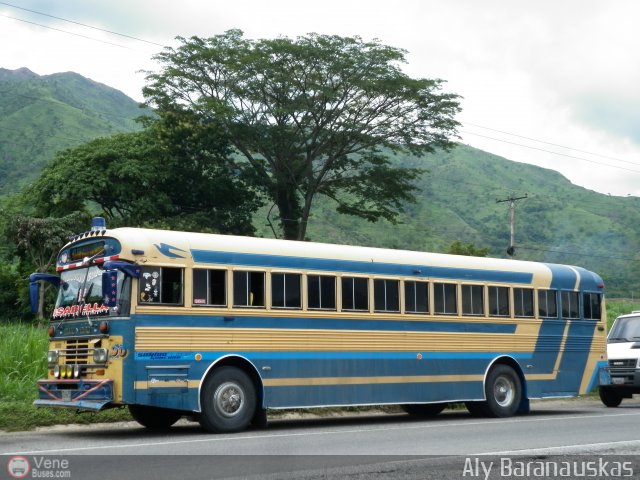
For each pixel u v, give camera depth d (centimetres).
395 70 4500
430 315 1625
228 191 4928
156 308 1275
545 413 1816
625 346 2100
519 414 1780
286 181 4900
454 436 1230
